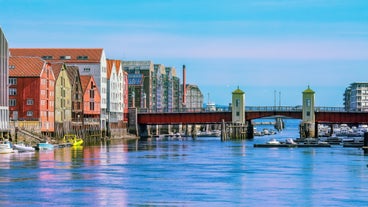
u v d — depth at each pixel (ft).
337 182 458.09
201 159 637.30
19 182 448.65
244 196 399.85
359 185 443.73
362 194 407.85
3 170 513.04
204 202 380.78
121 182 453.58
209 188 429.38
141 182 454.40
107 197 394.11
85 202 378.73
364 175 498.28
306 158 654.94
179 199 389.39
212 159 638.53
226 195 403.13
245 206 370.32
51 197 392.88
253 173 510.17
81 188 425.69
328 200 387.96
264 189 426.10
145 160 618.85
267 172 517.14
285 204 376.48
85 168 535.19
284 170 533.14
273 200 387.75
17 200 383.45
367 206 371.97
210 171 523.29
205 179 472.03
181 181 460.96
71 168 533.55
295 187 434.71
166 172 513.45
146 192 412.36
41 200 383.65
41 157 631.15
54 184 441.27
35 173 495.41
